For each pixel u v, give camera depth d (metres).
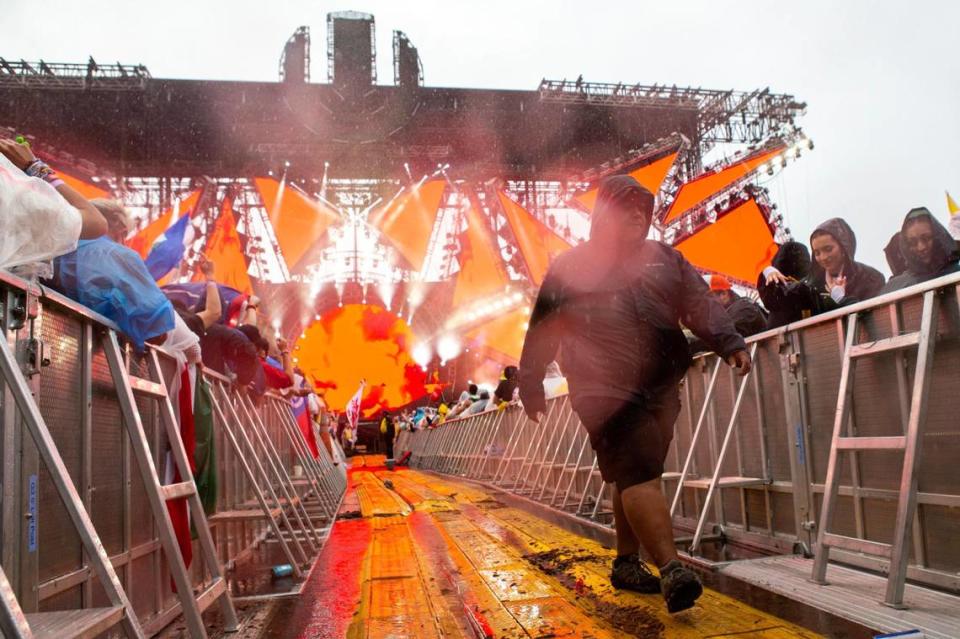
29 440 2.39
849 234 5.03
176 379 3.99
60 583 2.57
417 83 40.44
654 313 3.15
